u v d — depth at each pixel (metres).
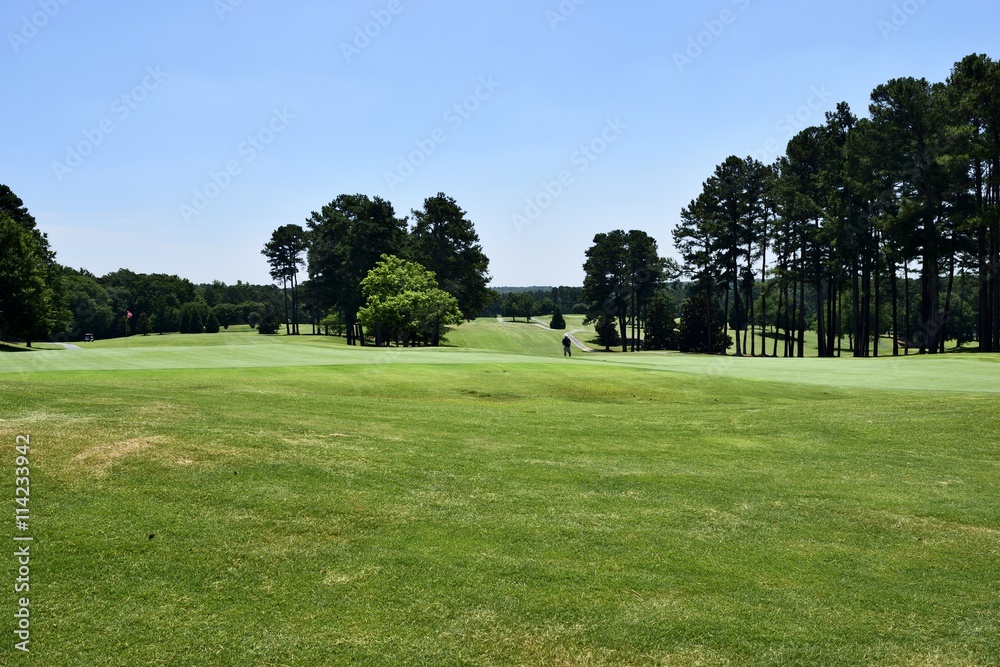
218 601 6.23
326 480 9.40
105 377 22.94
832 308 66.94
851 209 58.97
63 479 8.80
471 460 11.03
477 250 90.31
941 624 6.14
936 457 12.62
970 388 24.50
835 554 7.75
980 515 9.28
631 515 8.80
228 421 12.47
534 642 5.68
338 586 6.55
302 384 23.91
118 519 7.77
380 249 83.94
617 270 90.25
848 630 5.98
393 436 12.44
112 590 6.35
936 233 51.91
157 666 5.28
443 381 26.17
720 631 5.90
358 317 73.62
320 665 5.32
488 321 134.25
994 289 50.34
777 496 9.93
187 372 25.14
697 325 92.38
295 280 105.25
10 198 69.50
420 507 8.65
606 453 12.21
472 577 6.79
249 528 7.73
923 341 63.97
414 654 5.48
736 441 13.90
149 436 10.70
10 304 58.16
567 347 50.47
